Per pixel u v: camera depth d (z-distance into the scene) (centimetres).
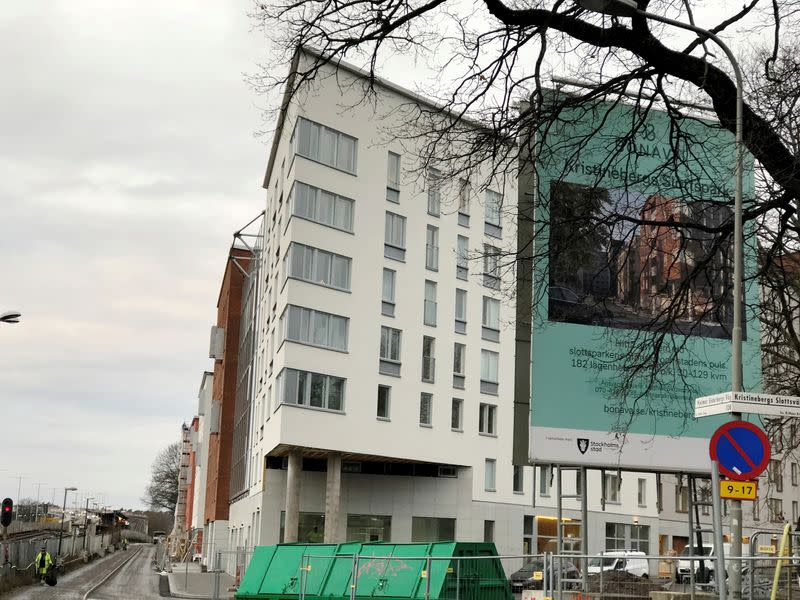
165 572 5803
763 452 1011
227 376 7444
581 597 1534
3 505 3844
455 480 5197
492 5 1229
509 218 1541
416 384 4872
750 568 1241
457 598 1852
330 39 1255
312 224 4472
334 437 4425
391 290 4816
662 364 1578
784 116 1291
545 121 1359
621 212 1639
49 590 3841
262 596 2427
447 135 1383
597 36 1221
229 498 7225
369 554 2128
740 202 1294
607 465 1898
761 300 1955
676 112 1394
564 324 1884
